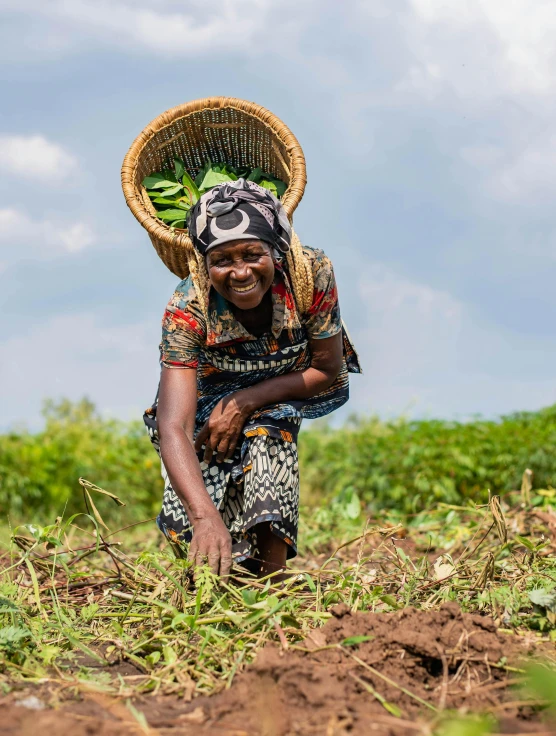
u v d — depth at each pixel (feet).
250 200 10.01
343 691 7.23
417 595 10.75
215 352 11.17
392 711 6.98
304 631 8.71
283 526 10.92
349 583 10.14
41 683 8.08
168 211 12.37
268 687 7.30
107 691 7.80
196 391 10.93
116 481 32.94
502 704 7.28
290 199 11.96
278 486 10.96
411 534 18.98
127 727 6.85
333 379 11.67
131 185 12.36
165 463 10.43
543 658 8.23
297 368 11.57
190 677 8.16
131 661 8.95
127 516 32.37
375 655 7.85
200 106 12.96
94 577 12.84
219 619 8.97
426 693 7.52
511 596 9.93
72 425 36.47
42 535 10.82
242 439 11.36
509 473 25.73
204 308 10.53
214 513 10.00
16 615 9.49
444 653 7.93
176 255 11.87
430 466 26.58
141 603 10.94
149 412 11.87
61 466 32.83
